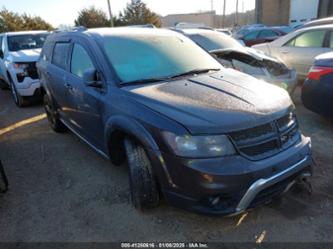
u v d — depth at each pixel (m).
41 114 6.36
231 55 5.98
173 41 3.71
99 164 3.88
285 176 2.37
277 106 2.52
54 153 4.31
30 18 30.05
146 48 3.40
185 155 2.21
